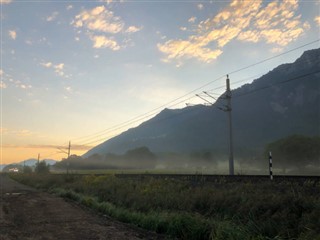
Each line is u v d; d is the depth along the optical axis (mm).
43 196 37812
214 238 11445
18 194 41156
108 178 43438
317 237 9406
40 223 17500
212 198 17766
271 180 20641
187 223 13820
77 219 19062
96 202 26172
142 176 38938
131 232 14734
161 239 13227
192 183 25984
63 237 13578
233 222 13695
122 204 24453
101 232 14727
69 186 46500
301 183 17953
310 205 12859
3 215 20984
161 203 21000
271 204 14047
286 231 11289
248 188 18453
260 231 11727
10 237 13617
